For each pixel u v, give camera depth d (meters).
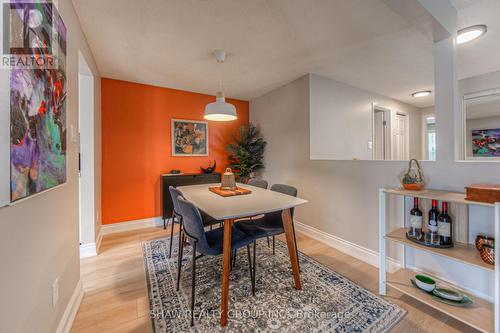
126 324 1.46
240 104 4.48
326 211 2.81
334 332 1.39
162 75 3.14
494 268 1.24
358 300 1.69
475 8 1.68
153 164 3.58
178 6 1.71
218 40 2.22
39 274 1.08
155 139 3.59
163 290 1.82
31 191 0.94
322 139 3.20
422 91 3.89
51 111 1.16
